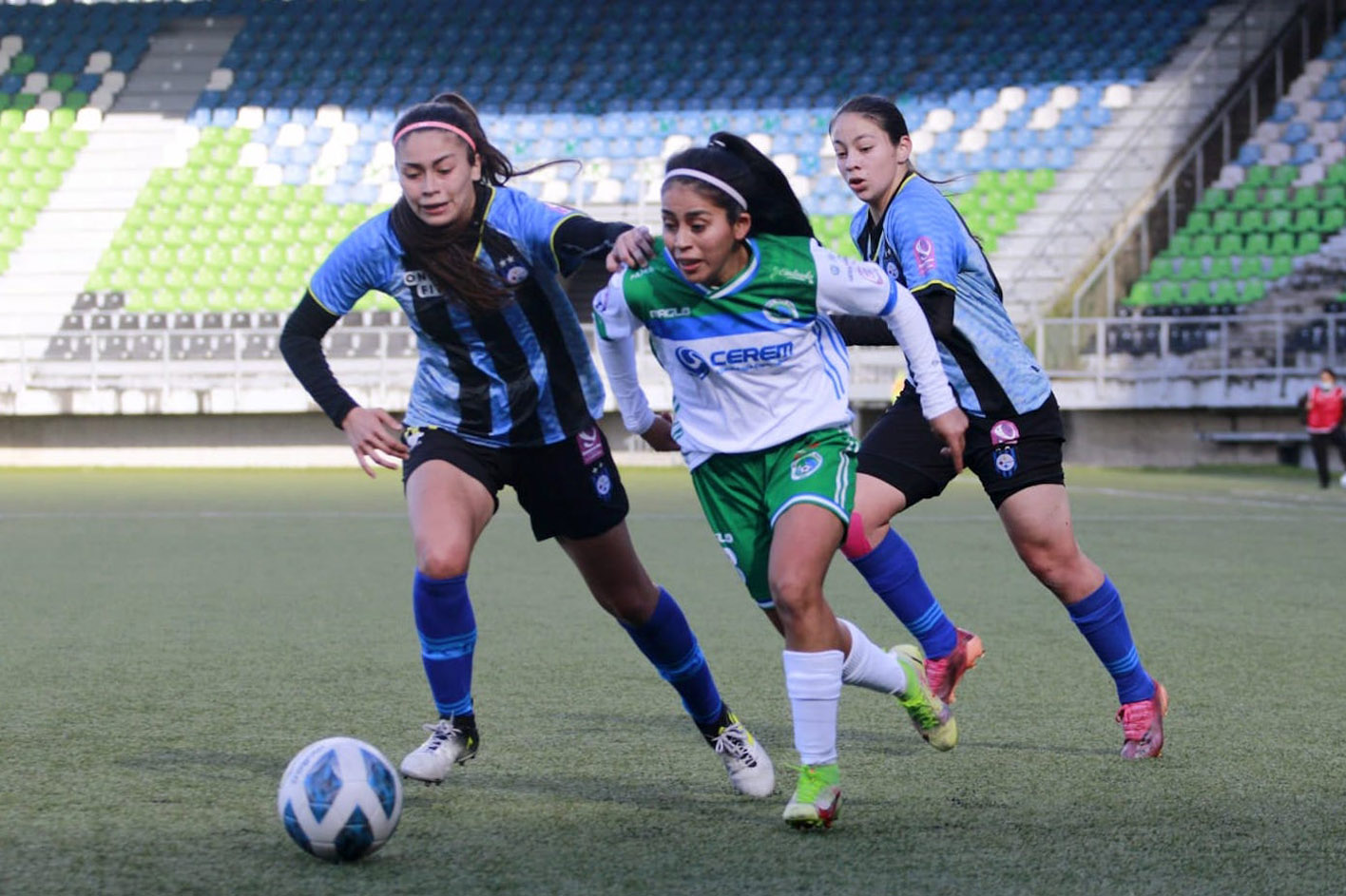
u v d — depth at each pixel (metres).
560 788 13.04
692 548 36.25
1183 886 10.11
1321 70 84.50
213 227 85.56
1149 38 88.88
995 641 21.62
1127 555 33.97
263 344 75.56
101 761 14.00
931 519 44.47
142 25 96.00
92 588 28.72
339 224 85.50
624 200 85.62
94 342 74.00
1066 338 71.06
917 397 14.77
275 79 92.69
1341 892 9.98
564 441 12.80
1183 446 72.50
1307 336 69.38
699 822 11.87
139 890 10.02
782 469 12.09
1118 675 14.29
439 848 11.09
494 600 26.69
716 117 88.50
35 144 90.00
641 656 20.42
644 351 71.25
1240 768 13.79
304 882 10.20
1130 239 76.94
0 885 10.11
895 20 92.44
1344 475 57.38
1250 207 78.44
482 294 12.25
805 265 11.82
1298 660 20.02
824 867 10.58
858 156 14.08
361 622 23.97
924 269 13.40
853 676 13.06
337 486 60.91
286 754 14.36
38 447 77.31
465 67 93.12
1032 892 9.99
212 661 20.05
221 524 43.78
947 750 14.06
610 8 95.31
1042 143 84.62
